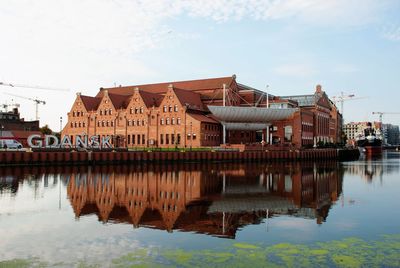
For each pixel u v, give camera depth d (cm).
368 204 3275
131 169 6488
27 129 14250
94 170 6175
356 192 4028
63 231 2250
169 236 2138
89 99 11862
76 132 11569
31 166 6531
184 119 9750
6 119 14550
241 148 8956
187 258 1739
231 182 4759
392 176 5916
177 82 12569
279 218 2659
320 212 2891
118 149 7906
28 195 3575
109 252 1841
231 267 1617
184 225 2422
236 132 10962
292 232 2244
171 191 3916
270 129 10962
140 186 4259
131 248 1905
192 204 3197
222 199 3459
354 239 2083
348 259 1719
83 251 1861
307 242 2020
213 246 1941
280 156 9194
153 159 7762
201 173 5922
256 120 10088
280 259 1719
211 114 10738
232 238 2098
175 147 9062
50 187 4109
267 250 1864
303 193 3897
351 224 2469
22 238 2102
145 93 10812
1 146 8762
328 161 10369
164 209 2961
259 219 2619
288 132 10806
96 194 3659
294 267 1611
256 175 5703
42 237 2119
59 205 3095
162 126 10075
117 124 10850
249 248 1898
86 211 2861
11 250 1884
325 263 1662
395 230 2300
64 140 7725
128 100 11619
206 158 8288
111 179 4912
